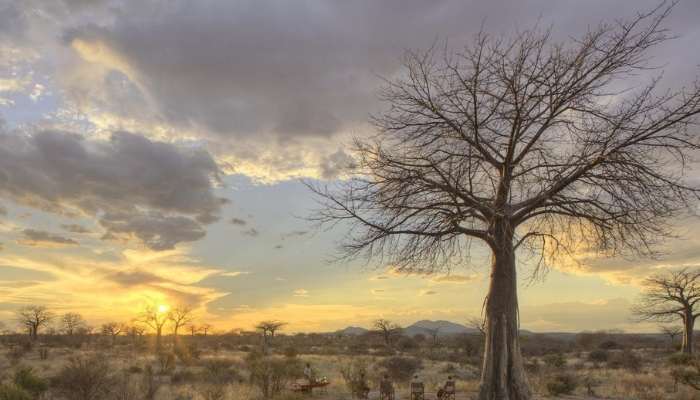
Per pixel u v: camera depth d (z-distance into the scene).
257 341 105.94
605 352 53.69
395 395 20.33
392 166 13.83
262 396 20.06
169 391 21.58
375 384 25.77
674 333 71.56
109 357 49.03
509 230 13.85
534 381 25.16
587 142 12.65
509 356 13.41
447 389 17.73
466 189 13.66
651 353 69.12
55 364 39.44
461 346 72.06
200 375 29.81
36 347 66.19
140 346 75.12
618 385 25.17
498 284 13.81
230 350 76.81
